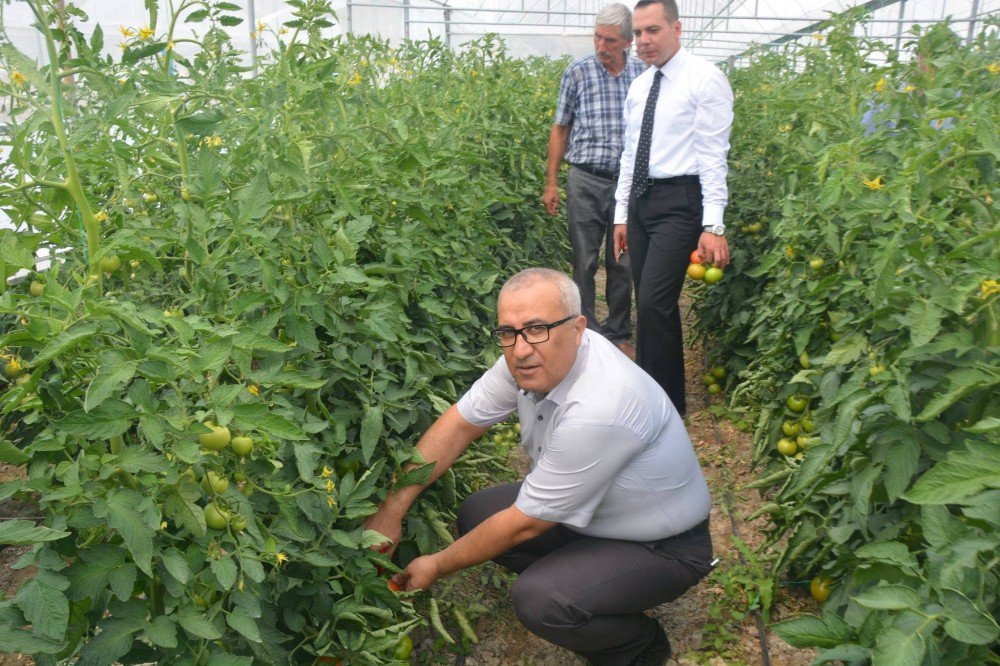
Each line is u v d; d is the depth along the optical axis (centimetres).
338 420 240
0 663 251
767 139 530
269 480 192
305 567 212
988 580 145
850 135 353
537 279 229
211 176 213
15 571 301
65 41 224
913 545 213
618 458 235
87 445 157
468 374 388
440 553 256
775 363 362
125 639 148
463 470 332
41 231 217
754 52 966
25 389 151
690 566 257
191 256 195
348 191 259
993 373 166
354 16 1248
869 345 266
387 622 231
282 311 216
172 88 211
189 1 229
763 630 279
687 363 543
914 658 136
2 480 343
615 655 256
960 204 232
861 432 214
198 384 161
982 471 141
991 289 187
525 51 1819
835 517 252
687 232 411
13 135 227
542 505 238
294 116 258
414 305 327
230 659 158
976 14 1379
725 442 426
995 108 286
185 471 159
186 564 152
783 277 364
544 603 242
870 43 458
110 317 159
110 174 277
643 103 423
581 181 541
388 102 362
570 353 234
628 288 552
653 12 390
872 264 274
